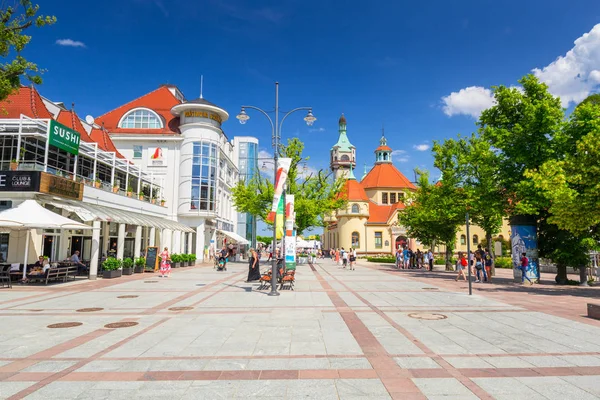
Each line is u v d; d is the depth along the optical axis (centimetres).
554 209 1585
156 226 2892
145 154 4222
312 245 5269
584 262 2020
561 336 805
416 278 2419
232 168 5634
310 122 1859
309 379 546
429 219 3325
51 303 1252
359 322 950
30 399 471
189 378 550
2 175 1878
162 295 1462
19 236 2055
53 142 2048
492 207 2189
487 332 843
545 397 480
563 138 1959
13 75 1429
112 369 589
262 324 923
